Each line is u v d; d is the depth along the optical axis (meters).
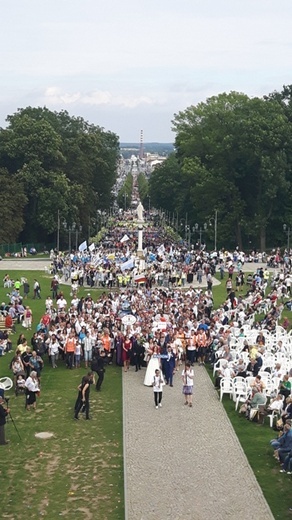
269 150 128.75
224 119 136.12
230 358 44.56
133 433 33.88
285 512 25.47
